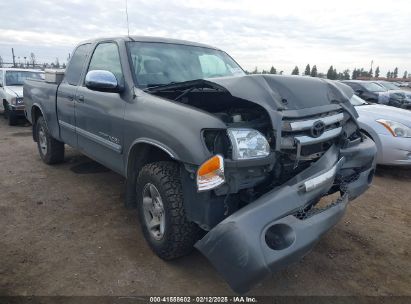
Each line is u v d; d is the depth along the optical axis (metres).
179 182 2.81
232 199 2.59
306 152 2.75
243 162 2.45
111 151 3.66
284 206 2.34
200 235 2.89
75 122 4.41
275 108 2.61
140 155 3.25
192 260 3.09
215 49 4.61
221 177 2.40
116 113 3.43
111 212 3.99
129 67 3.53
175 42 4.21
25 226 3.61
